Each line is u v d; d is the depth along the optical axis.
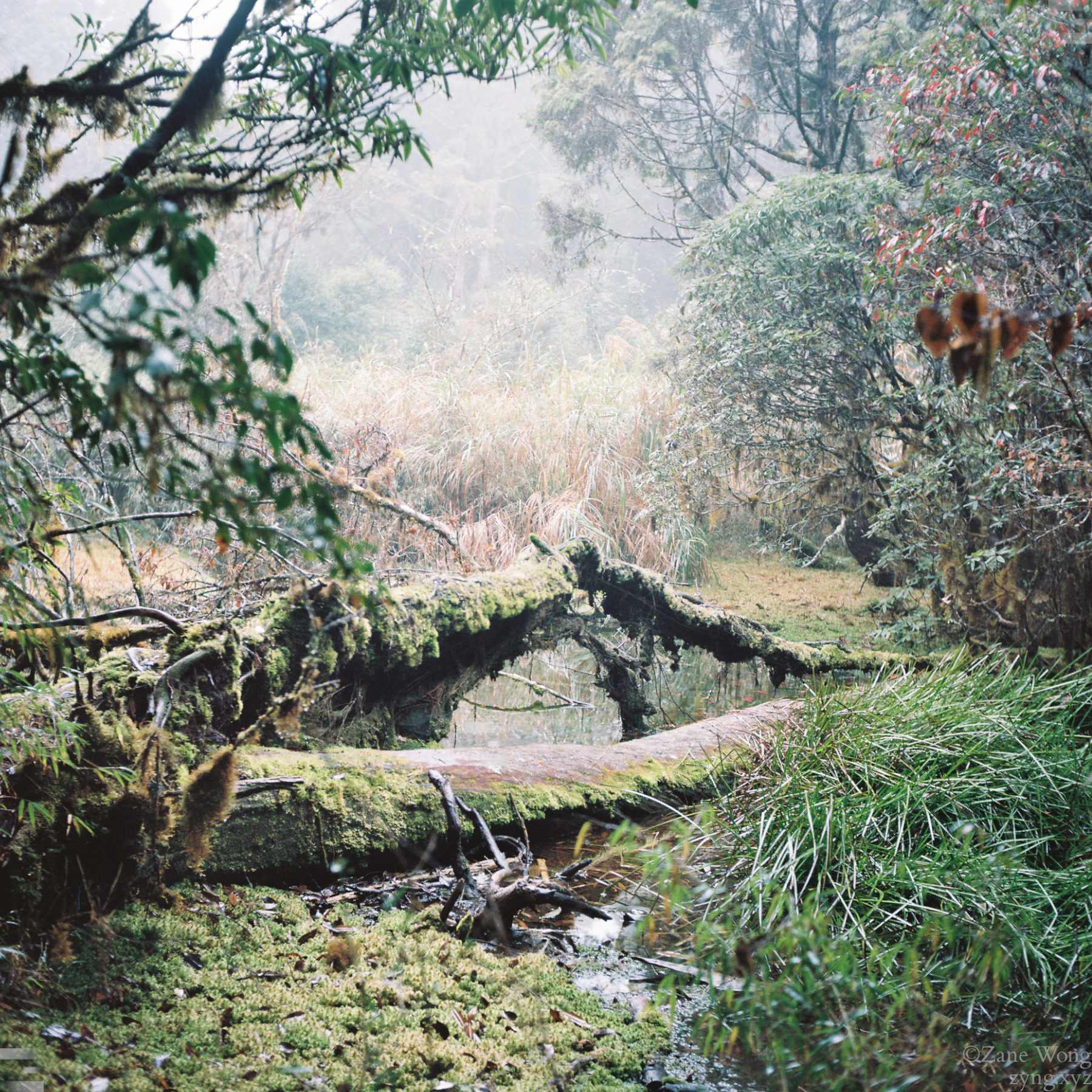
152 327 1.10
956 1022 2.30
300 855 2.88
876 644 6.52
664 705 5.95
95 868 2.38
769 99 11.90
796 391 7.61
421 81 1.95
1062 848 3.17
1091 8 4.36
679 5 11.34
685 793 3.72
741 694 6.17
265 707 3.38
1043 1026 2.30
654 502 8.16
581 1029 2.24
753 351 7.28
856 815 3.15
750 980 2.14
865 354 7.02
